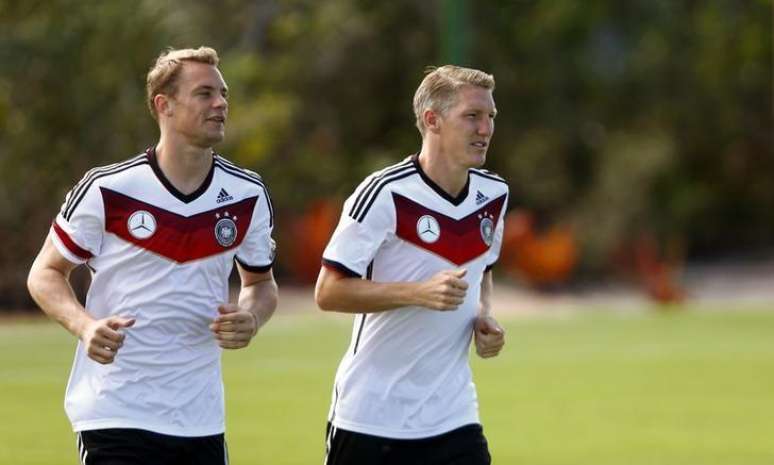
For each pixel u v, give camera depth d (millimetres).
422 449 22641
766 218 118312
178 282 22094
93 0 82500
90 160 82938
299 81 106750
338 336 71312
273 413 47344
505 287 99062
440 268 22719
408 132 110750
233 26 106250
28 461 37469
